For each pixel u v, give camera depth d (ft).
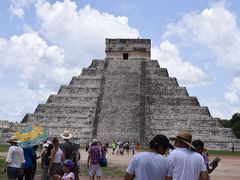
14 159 72.38
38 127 79.82
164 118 315.37
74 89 345.51
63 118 319.68
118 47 373.20
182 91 339.16
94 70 362.53
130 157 214.69
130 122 306.55
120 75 345.92
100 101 323.16
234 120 460.55
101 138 298.97
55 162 71.10
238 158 227.20
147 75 354.33
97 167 87.35
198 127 309.22
